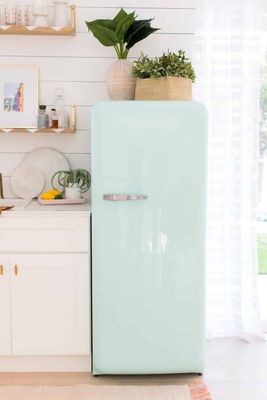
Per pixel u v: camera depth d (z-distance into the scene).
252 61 2.92
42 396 2.29
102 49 2.89
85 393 2.32
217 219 3.01
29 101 2.89
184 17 2.88
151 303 2.41
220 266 3.04
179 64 2.49
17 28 2.70
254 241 3.02
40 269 2.45
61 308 2.47
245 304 3.08
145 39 2.88
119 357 2.44
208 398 2.26
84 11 2.86
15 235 2.43
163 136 2.32
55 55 2.89
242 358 2.74
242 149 2.95
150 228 2.37
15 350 2.49
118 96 2.66
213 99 2.93
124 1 2.87
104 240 2.37
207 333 3.01
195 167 2.35
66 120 2.85
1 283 2.45
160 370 2.45
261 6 3.00
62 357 2.54
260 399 2.28
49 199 2.73
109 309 2.41
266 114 3.45
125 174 2.33
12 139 2.92
